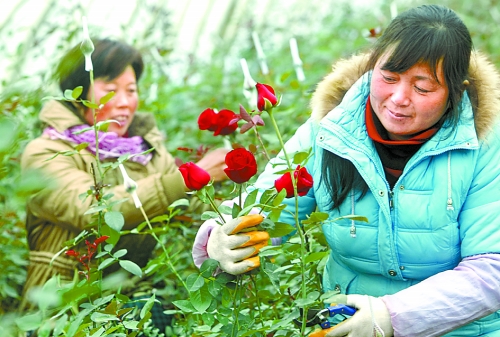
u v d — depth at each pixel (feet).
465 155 7.50
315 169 8.01
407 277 7.87
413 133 7.47
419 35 7.00
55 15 14.52
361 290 8.13
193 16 30.48
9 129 5.04
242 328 7.34
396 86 7.22
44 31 14.01
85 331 7.51
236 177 6.90
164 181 10.24
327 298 7.03
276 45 23.08
